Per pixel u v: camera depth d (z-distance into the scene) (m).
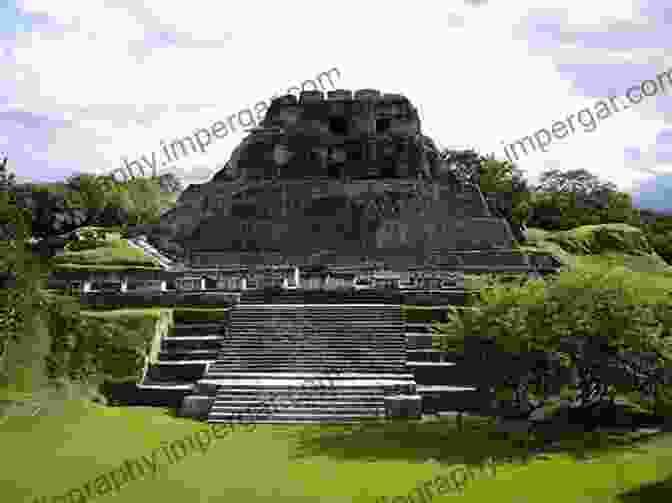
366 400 28.22
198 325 35.50
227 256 52.09
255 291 37.72
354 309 35.41
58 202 61.59
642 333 24.28
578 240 61.41
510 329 23.88
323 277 44.09
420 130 59.91
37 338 31.27
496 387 25.47
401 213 53.62
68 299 34.50
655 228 83.31
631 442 24.05
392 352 32.03
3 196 35.81
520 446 23.62
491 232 52.56
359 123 58.44
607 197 81.81
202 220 54.97
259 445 23.80
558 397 27.58
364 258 51.78
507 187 78.12
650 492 18.56
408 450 23.05
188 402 28.11
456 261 50.25
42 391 28.89
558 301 25.11
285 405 27.83
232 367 31.28
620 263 57.38
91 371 30.88
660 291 27.52
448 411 28.72
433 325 30.77
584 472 20.45
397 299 36.94
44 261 46.91
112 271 44.69
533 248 55.38
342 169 57.34
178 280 41.06
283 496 18.64
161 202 87.06
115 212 70.31
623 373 25.06
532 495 18.53
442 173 60.34
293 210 54.62
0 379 28.62
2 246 32.03
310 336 33.38
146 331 32.81
